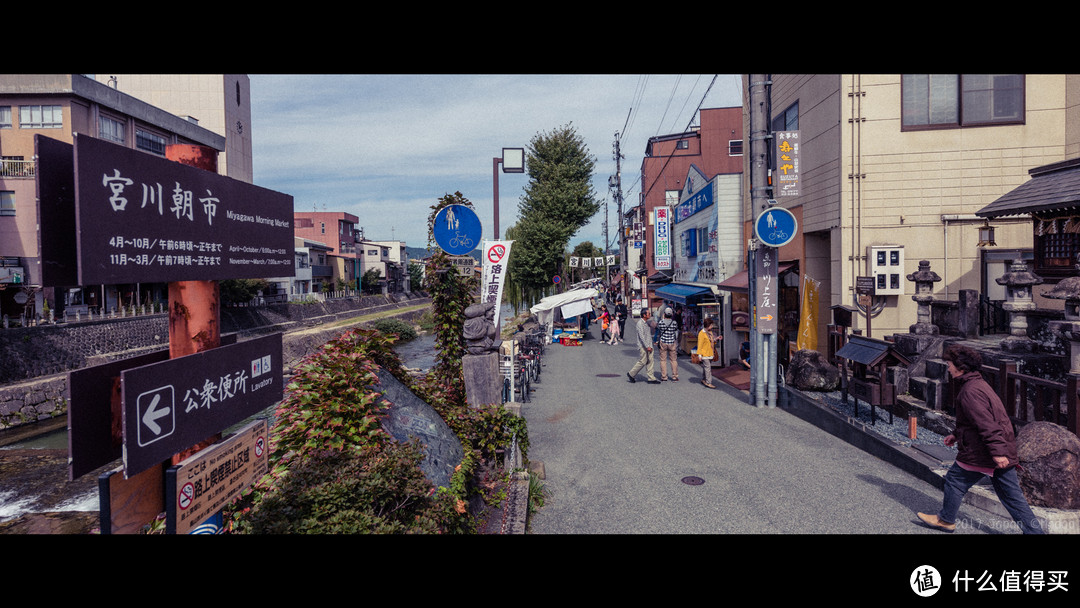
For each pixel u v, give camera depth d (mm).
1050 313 7953
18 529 11375
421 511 3918
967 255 10852
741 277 15516
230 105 55812
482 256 9773
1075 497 4715
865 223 11297
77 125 31453
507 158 12625
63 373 23703
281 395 3473
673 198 41500
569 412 10758
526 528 5234
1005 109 10734
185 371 2441
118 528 2145
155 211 2342
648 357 14062
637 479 6750
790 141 10656
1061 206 7418
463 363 7793
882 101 11164
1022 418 6293
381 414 4777
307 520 3309
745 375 14461
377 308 77312
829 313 13375
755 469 6961
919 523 5199
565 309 23594
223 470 2781
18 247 30266
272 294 52969
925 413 7695
